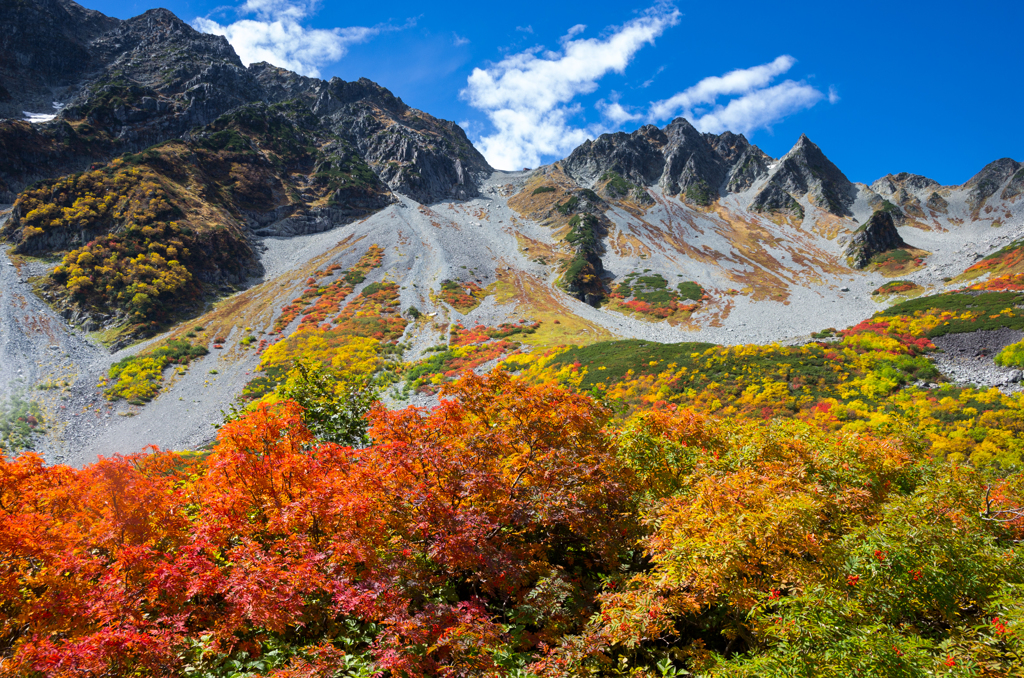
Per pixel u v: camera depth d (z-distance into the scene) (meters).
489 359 74.50
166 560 7.05
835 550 7.16
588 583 8.59
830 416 36.12
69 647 5.09
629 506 9.55
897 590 6.50
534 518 8.43
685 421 11.70
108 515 8.00
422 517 7.46
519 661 6.54
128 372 72.56
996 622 5.71
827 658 5.30
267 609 5.90
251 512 7.87
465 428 9.28
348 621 6.99
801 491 8.52
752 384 44.66
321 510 7.18
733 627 7.12
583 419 9.95
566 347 72.19
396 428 8.77
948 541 6.98
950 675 4.98
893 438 11.34
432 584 7.59
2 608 6.45
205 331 90.56
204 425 60.78
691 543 7.10
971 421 32.44
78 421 61.44
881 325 70.12
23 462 8.64
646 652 6.97
